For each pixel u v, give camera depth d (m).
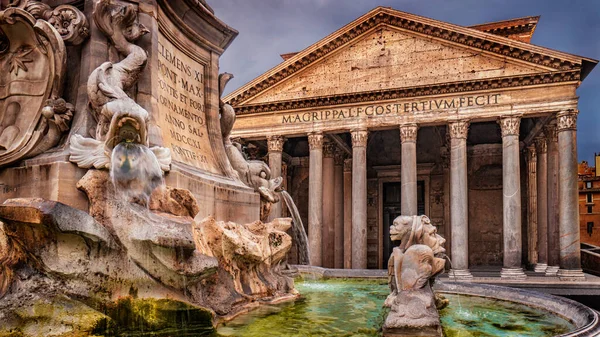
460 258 29.80
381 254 45.06
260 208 8.52
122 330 4.42
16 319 3.90
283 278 7.68
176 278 4.80
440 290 8.70
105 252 4.48
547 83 29.66
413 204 31.39
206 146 7.92
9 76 5.93
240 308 6.07
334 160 40.53
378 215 45.50
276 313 6.16
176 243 4.61
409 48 33.12
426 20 32.09
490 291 8.12
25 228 4.11
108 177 5.14
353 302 7.30
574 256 28.28
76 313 4.07
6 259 4.22
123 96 5.54
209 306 5.47
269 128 35.56
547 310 6.65
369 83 33.59
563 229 28.66
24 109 5.75
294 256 33.78
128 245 4.70
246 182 8.51
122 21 6.10
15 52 5.97
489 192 43.31
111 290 4.50
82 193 5.11
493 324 5.75
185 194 5.73
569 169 28.70
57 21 5.96
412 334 4.88
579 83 29.14
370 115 33.16
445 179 40.72
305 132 34.59
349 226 41.03
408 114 32.31
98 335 4.13
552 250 32.03
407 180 31.64
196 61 8.09
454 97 31.53
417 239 6.14
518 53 30.20
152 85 6.45
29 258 4.19
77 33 5.95
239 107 36.03
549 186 32.50
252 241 6.67
